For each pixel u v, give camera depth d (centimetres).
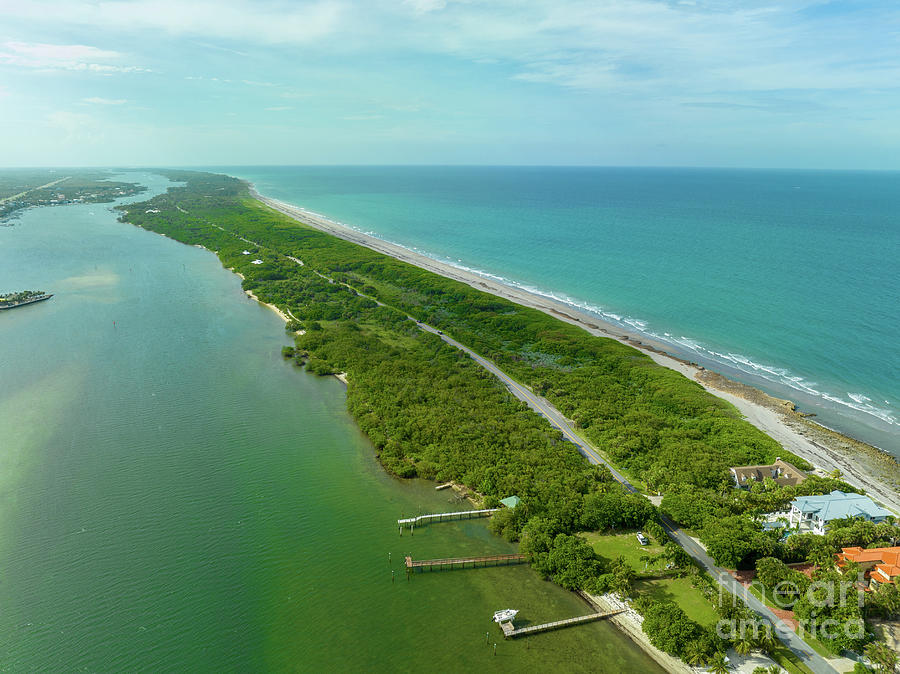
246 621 7131
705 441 11544
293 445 11512
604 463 10800
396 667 6544
